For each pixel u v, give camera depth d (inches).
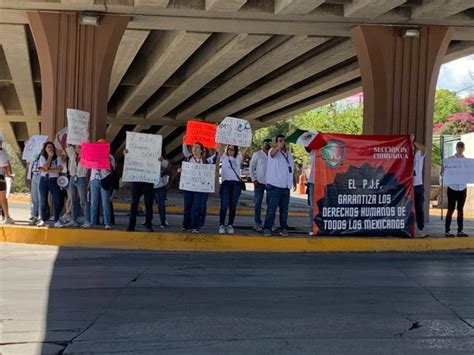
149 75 1008.9
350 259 462.9
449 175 545.3
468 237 540.4
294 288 350.3
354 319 283.1
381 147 524.4
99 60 633.6
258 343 244.5
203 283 360.8
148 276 378.9
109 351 231.8
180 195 1551.4
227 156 530.9
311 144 515.2
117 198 1162.0
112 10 624.4
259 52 927.0
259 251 494.3
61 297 318.3
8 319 275.3
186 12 632.4
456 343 247.8
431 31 670.5
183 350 234.1
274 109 1374.3
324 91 1239.5
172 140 1915.6
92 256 451.8
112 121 1556.3
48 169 514.9
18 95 1243.8
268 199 518.6
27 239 502.6
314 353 232.7
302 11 613.0
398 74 665.6
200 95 1300.4
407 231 528.7
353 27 676.1
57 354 227.9
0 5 607.8
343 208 518.9
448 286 360.8
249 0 626.2
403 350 237.9
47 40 625.9
